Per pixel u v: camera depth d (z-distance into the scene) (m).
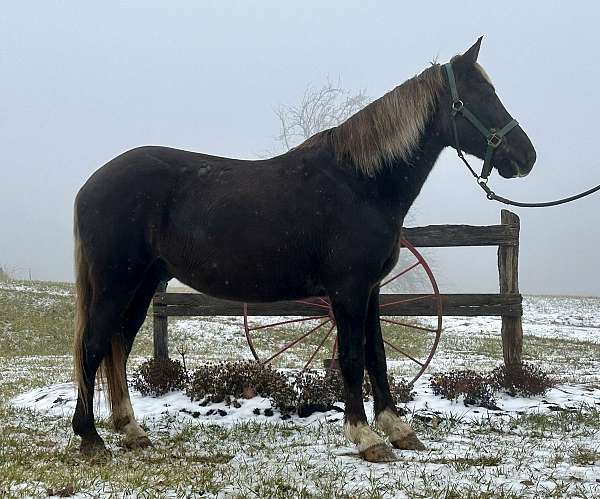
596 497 3.92
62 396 8.41
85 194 5.51
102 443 5.36
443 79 5.54
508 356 9.16
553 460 4.91
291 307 9.02
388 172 5.30
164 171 5.49
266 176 5.39
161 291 9.05
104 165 5.69
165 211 5.43
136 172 5.45
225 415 7.17
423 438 5.95
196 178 5.46
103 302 5.38
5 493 3.92
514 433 6.25
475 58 5.52
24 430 6.52
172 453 5.39
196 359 14.72
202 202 5.33
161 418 7.06
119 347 5.71
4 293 23.05
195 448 5.63
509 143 5.45
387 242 5.19
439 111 5.55
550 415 7.08
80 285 5.52
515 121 5.50
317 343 18.86
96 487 4.18
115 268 5.37
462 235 9.10
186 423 6.82
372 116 5.38
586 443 5.65
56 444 5.79
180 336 19.55
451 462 4.85
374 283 5.23
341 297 5.09
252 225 5.21
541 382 8.16
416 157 5.45
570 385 9.16
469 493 3.92
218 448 5.62
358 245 5.08
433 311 9.02
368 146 5.26
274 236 5.19
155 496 3.93
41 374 12.06
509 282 9.14
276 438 6.05
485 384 7.80
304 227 5.18
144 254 5.46
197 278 5.42
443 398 7.76
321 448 5.44
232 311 9.05
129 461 5.06
